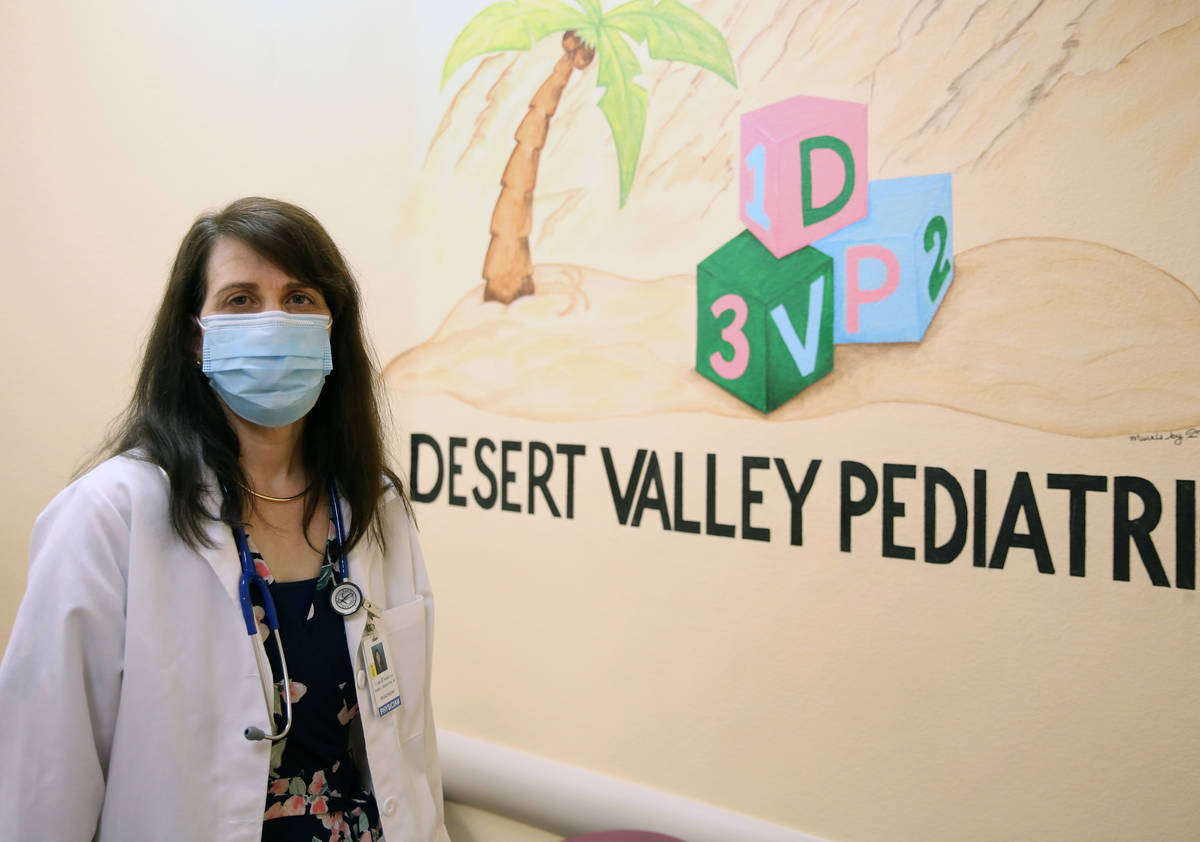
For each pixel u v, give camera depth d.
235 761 0.93
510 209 1.71
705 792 1.50
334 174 1.94
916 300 1.29
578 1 1.61
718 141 1.46
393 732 1.08
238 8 2.05
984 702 1.25
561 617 1.66
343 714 1.04
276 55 2.00
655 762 1.55
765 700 1.44
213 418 1.02
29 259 2.36
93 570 0.89
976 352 1.25
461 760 1.77
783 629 1.42
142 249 2.19
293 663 1.00
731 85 1.45
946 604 1.28
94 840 0.92
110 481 0.94
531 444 1.69
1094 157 1.16
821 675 1.38
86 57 2.26
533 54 1.67
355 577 1.07
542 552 1.68
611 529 1.59
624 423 1.57
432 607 1.23
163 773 0.89
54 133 2.31
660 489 1.53
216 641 0.95
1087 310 1.17
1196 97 1.09
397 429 1.88
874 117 1.32
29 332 2.37
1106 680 1.17
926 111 1.27
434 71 1.80
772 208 1.41
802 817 1.41
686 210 1.50
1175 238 1.11
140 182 2.19
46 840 0.85
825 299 1.36
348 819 1.04
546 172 1.66
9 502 2.42
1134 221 1.14
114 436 1.08
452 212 1.78
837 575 1.37
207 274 0.99
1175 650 1.12
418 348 1.84
